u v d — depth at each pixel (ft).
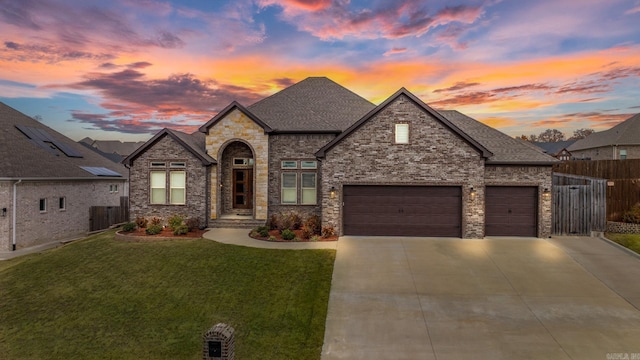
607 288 32.63
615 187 51.24
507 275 35.53
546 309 28.94
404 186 49.65
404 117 49.19
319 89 70.49
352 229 50.24
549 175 48.73
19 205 58.13
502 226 49.67
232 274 36.19
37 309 31.24
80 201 72.95
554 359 22.36
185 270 37.55
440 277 35.19
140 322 28.63
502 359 22.45
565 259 39.70
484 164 48.73
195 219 55.06
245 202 62.39
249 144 58.03
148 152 57.47
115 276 37.04
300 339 25.62
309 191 59.16
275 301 30.94
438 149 48.91
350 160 49.88
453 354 23.16
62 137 89.61
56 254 44.91
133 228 52.75
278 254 41.39
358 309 29.35
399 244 45.62
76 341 26.40
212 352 19.43
